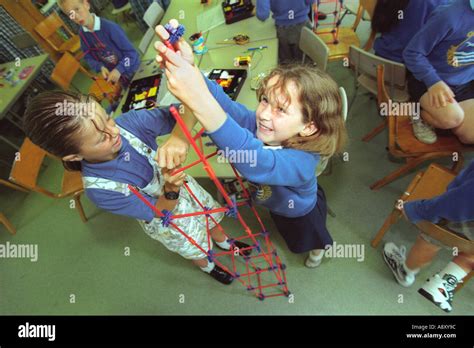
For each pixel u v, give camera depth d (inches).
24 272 83.8
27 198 101.3
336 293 67.0
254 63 74.6
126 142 36.5
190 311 70.2
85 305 75.5
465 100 66.0
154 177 41.3
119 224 89.0
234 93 66.0
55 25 118.6
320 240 56.7
